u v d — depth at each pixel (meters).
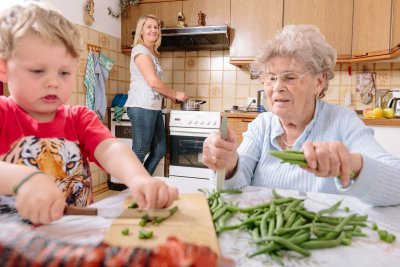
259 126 1.16
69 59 0.71
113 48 3.25
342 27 2.74
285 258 0.50
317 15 2.79
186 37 3.10
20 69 0.67
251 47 2.98
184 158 2.96
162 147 2.89
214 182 0.93
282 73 1.02
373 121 2.37
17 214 0.62
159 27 2.79
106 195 3.05
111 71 3.25
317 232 0.57
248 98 3.27
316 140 1.06
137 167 0.72
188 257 0.24
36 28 0.65
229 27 3.02
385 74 2.96
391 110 2.45
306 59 1.00
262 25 2.94
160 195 0.64
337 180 0.76
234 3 2.99
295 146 1.07
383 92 2.83
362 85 3.02
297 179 1.01
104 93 2.96
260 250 0.51
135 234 0.55
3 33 0.66
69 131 0.84
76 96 2.76
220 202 0.72
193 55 3.45
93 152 0.81
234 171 0.93
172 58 3.51
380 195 0.73
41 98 0.70
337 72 3.07
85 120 0.86
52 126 0.80
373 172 0.72
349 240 0.55
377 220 0.68
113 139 0.82
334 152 0.66
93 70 2.87
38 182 0.54
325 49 1.04
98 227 0.59
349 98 3.04
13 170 0.55
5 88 2.17
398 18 2.41
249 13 2.96
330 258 0.50
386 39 2.57
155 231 0.57
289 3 2.85
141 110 2.66
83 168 0.85
